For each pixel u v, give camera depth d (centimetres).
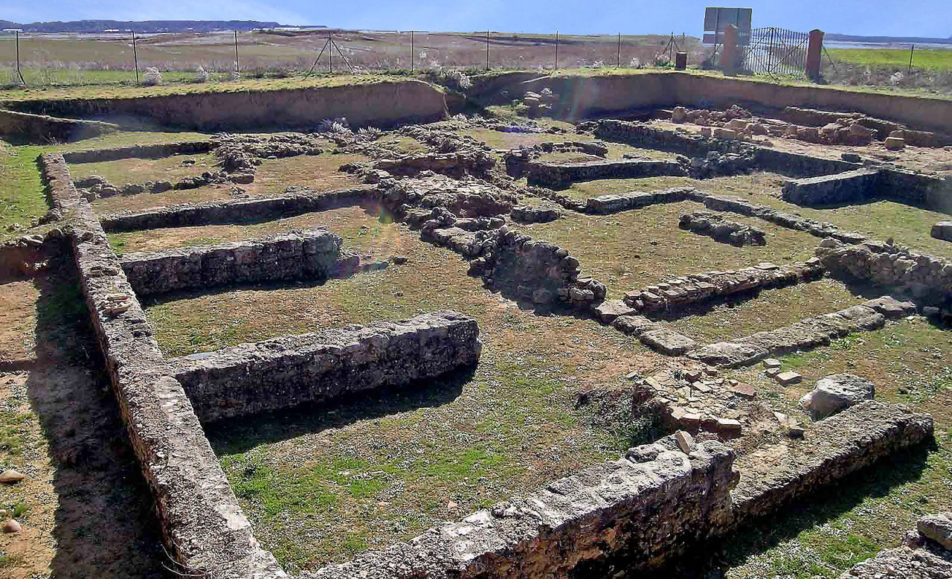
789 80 5181
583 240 2375
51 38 9525
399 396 1393
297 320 1705
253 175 3045
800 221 2531
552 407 1349
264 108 4231
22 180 2733
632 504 883
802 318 1795
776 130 4275
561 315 1762
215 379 1249
